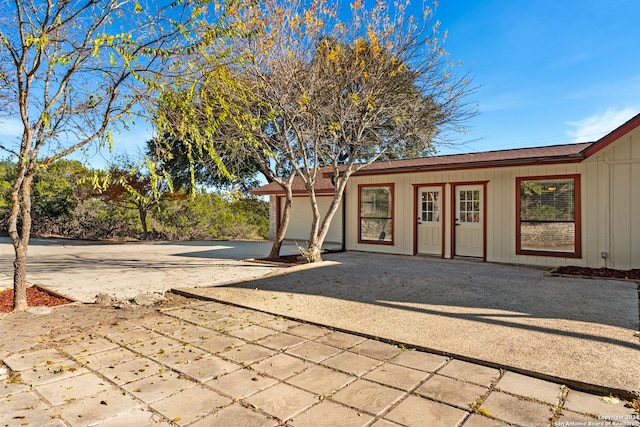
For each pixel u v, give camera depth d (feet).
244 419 8.19
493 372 10.56
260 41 26.81
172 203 63.67
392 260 33.01
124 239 62.64
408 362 11.34
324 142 32.32
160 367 10.95
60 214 65.57
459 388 9.60
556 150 32.81
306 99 27.17
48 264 32.89
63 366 11.00
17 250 16.63
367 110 29.81
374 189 39.32
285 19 28.19
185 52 15.05
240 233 70.08
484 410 8.48
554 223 29.17
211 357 11.73
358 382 9.98
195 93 16.17
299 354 11.99
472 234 33.30
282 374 10.49
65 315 16.26
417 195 36.17
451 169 32.17
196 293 20.36
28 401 8.96
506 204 31.17
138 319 15.81
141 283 24.04
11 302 18.30
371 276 25.27
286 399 9.06
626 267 26.03
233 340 13.29
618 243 26.32
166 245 51.90
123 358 11.62
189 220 65.51
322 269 28.17
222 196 68.49
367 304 17.99
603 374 9.96
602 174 26.89
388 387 9.68
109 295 19.71
